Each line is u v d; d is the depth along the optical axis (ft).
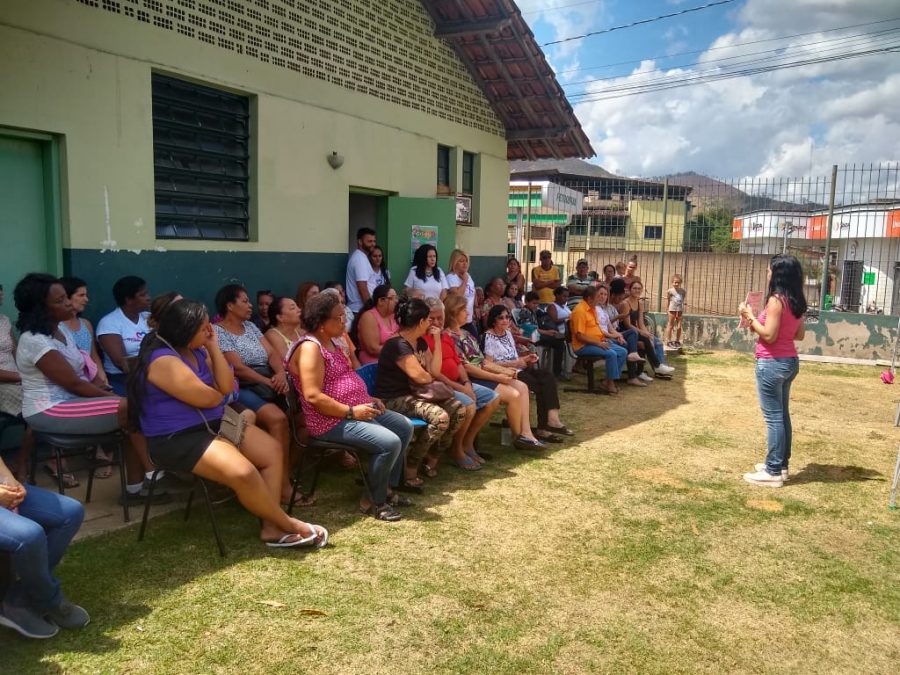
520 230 53.88
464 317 20.03
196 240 20.58
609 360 28.12
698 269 49.39
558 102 34.19
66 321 15.83
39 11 16.14
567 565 12.87
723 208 45.78
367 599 11.25
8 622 9.61
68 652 9.50
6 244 16.60
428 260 26.96
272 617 10.57
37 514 9.93
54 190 17.01
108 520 13.83
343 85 25.94
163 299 12.66
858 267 45.11
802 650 10.51
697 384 31.22
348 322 23.39
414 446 16.15
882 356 37.99
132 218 18.60
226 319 17.01
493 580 12.14
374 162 27.86
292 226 23.99
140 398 12.04
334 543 13.30
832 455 20.71
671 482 17.75
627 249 51.98
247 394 15.99
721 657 10.22
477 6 29.63
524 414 19.80
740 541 14.29
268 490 12.69
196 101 20.81
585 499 16.31
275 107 22.91
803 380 33.09
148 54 18.70
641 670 9.80
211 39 20.56
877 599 12.09
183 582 11.48
